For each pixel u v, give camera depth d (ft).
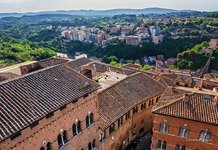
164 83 221.87
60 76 115.34
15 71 236.43
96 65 252.62
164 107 136.46
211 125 124.98
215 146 127.65
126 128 168.45
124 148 172.55
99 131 134.41
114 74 218.38
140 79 191.93
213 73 355.77
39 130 90.89
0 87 92.32
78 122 115.34
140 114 181.27
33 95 96.17
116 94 163.22
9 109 85.10
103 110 145.28
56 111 98.17
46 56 449.06
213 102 133.69
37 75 108.06
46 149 97.50
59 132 102.37
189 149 135.44
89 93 118.42
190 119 127.65
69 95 106.42
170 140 138.62
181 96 144.66
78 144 117.08
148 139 187.83
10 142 79.05
